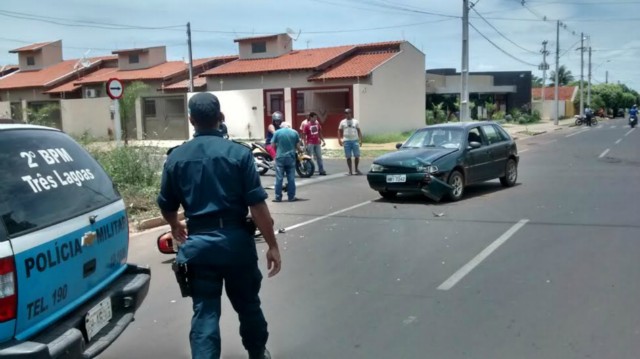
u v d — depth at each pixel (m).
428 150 12.29
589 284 6.23
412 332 5.12
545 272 6.73
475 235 8.75
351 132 17.38
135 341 5.18
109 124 37.41
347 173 17.94
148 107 37.12
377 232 9.24
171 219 4.30
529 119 56.53
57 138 4.52
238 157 4.03
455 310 5.61
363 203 12.19
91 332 4.12
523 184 14.45
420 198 12.56
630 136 33.94
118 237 4.78
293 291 6.38
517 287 6.21
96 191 4.62
